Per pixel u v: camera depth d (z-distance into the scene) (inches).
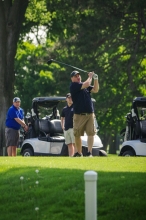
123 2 3051.2
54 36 3006.9
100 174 910.4
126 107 3491.6
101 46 3380.9
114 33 3223.4
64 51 3614.7
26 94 4217.5
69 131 1494.8
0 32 2314.2
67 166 1031.6
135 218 772.6
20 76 4232.3
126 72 3309.5
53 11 2935.5
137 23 3134.8
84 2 2923.2
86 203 647.1
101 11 3075.8
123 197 813.9
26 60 4217.5
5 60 2316.7
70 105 1498.5
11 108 1609.3
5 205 846.5
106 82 3376.0
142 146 1498.5
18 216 813.9
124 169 1000.9
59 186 864.9
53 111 1797.5
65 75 3447.3
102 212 790.5
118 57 3329.2
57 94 4124.0
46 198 839.7
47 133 1722.4
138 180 861.2
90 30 3129.9
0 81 2314.2
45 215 798.5
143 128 1544.0
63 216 791.7
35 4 2817.4
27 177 922.7
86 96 1286.9
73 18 3011.8
